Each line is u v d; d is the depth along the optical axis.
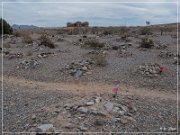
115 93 13.24
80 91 14.23
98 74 17.34
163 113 11.25
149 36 41.72
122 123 9.80
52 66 19.50
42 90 14.55
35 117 10.39
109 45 29.22
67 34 49.81
